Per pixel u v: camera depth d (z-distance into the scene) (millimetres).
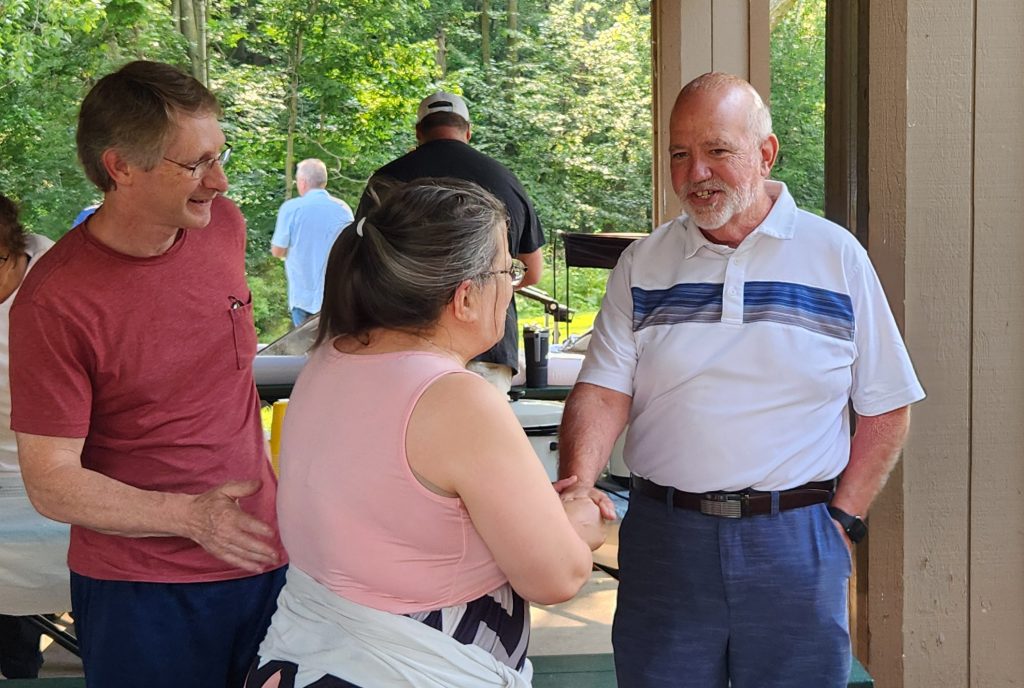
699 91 1973
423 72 15258
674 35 4938
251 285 14383
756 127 1975
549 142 16297
